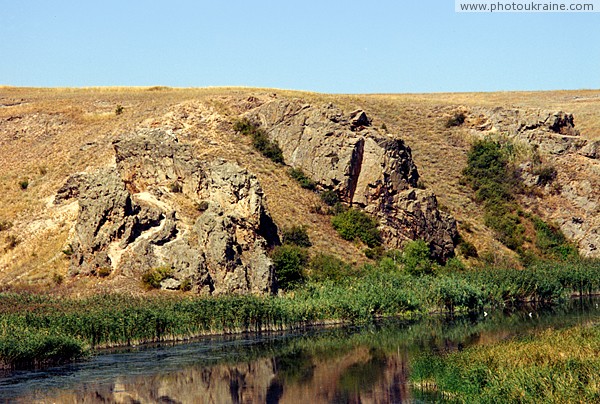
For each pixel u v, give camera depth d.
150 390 57.66
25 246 98.81
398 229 114.19
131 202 93.12
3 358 63.94
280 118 125.50
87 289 86.31
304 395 56.16
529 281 102.62
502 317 89.75
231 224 93.19
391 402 53.03
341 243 108.31
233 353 71.00
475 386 49.62
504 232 123.88
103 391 57.09
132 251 89.81
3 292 85.50
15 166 122.88
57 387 57.97
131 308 76.38
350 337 78.62
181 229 92.94
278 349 72.69
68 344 66.31
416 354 67.88
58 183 112.25
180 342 77.25
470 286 97.69
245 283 89.38
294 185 116.31
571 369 47.62
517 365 50.78
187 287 86.88
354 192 116.06
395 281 97.12
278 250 96.44
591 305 98.06
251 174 100.62
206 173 101.12
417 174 125.94
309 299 87.81
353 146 116.81
